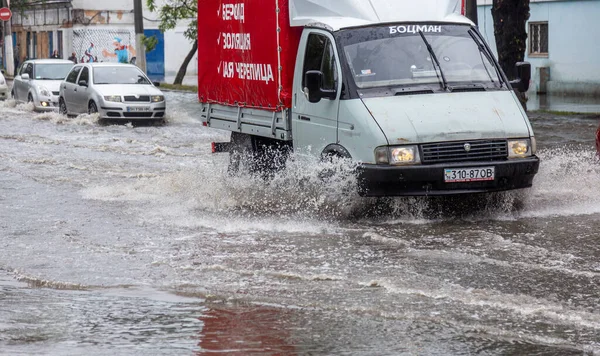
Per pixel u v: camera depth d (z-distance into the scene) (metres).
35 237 12.70
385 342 7.66
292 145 15.65
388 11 14.80
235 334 7.98
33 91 37.06
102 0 74.88
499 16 28.31
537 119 30.38
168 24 55.72
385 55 14.30
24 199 16.16
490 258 10.99
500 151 13.56
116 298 9.38
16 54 86.88
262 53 15.83
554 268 10.40
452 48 14.66
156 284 9.97
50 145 25.67
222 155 23.08
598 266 10.51
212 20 17.80
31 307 9.02
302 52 14.95
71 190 17.25
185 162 21.77
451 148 13.34
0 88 41.62
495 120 13.68
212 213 14.57
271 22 15.42
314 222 13.70
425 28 14.80
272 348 7.53
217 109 18.00
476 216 14.07
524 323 8.18
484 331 7.93
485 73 14.57
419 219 13.87
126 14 75.56
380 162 13.23
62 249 11.88
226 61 17.30
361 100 13.73
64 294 9.61
